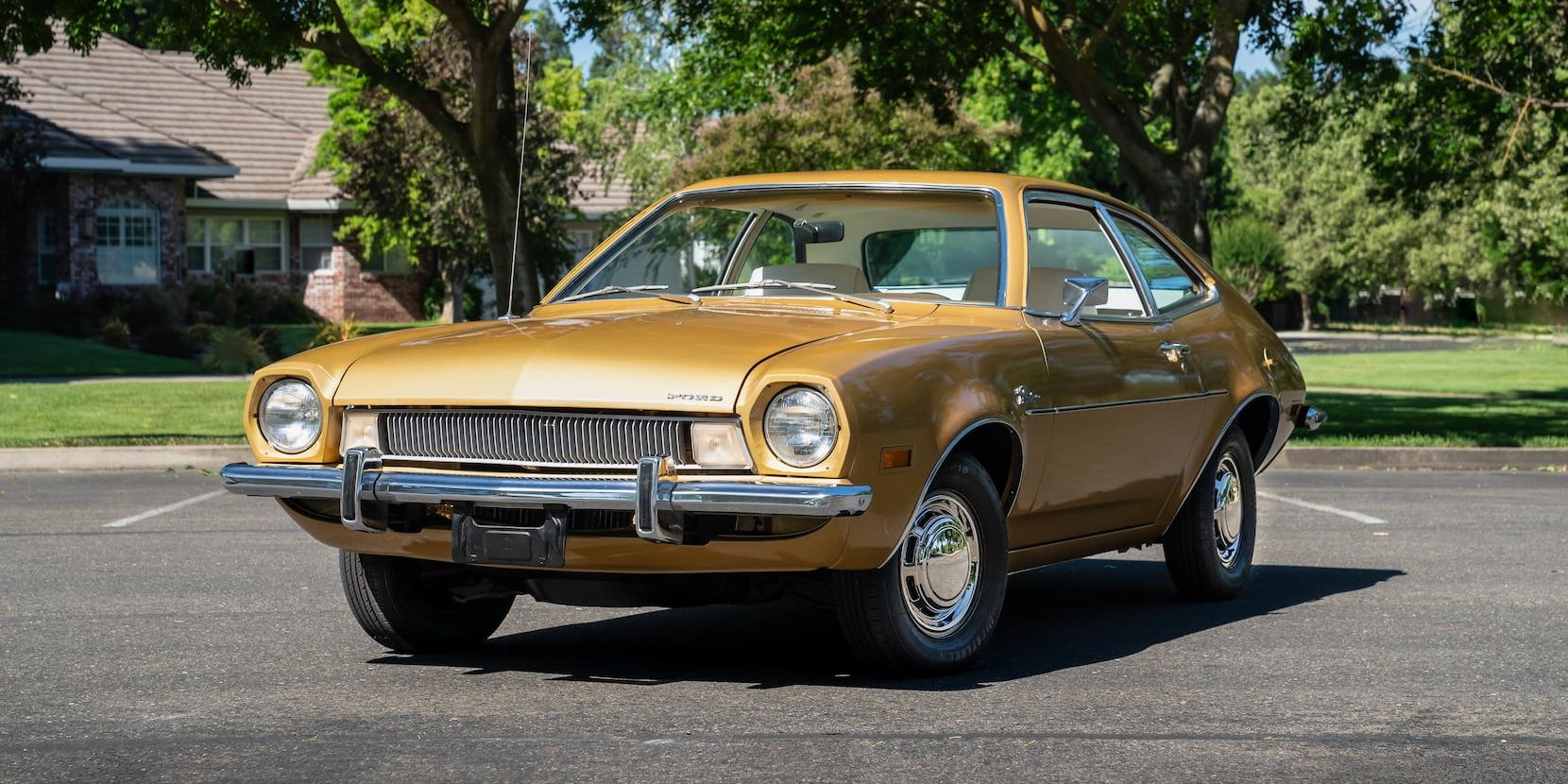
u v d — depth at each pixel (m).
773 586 5.16
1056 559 6.04
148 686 5.21
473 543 4.89
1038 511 5.69
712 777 4.03
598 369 4.82
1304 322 66.88
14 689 5.16
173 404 18.45
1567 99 19.73
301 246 42.38
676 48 36.97
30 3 16.31
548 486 4.72
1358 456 14.71
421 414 5.02
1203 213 18.31
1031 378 5.46
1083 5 19.31
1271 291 65.06
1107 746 4.38
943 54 18.27
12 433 15.12
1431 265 60.91
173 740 4.45
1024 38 25.56
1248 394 6.90
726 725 4.59
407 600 5.62
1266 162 67.50
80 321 31.69
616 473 4.78
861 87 19.42
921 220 6.09
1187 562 6.90
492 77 18.09
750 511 4.55
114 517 10.18
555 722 4.64
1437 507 10.94
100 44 41.94
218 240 41.31
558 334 5.15
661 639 6.12
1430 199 22.30
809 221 6.29
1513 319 61.53
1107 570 8.17
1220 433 6.75
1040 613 6.78
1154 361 6.26
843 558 4.77
